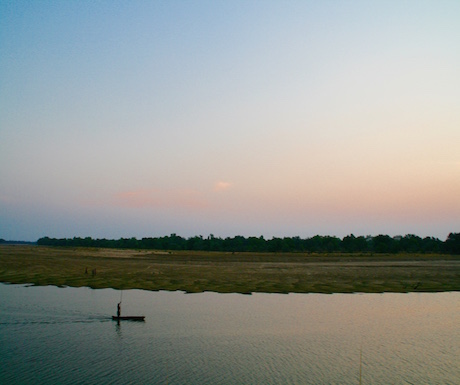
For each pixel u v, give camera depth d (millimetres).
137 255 146375
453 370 26125
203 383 23234
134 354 28375
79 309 43188
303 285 63438
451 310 45125
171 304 47375
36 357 27531
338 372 25453
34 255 128250
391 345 31469
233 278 71000
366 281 68875
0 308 43344
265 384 23266
